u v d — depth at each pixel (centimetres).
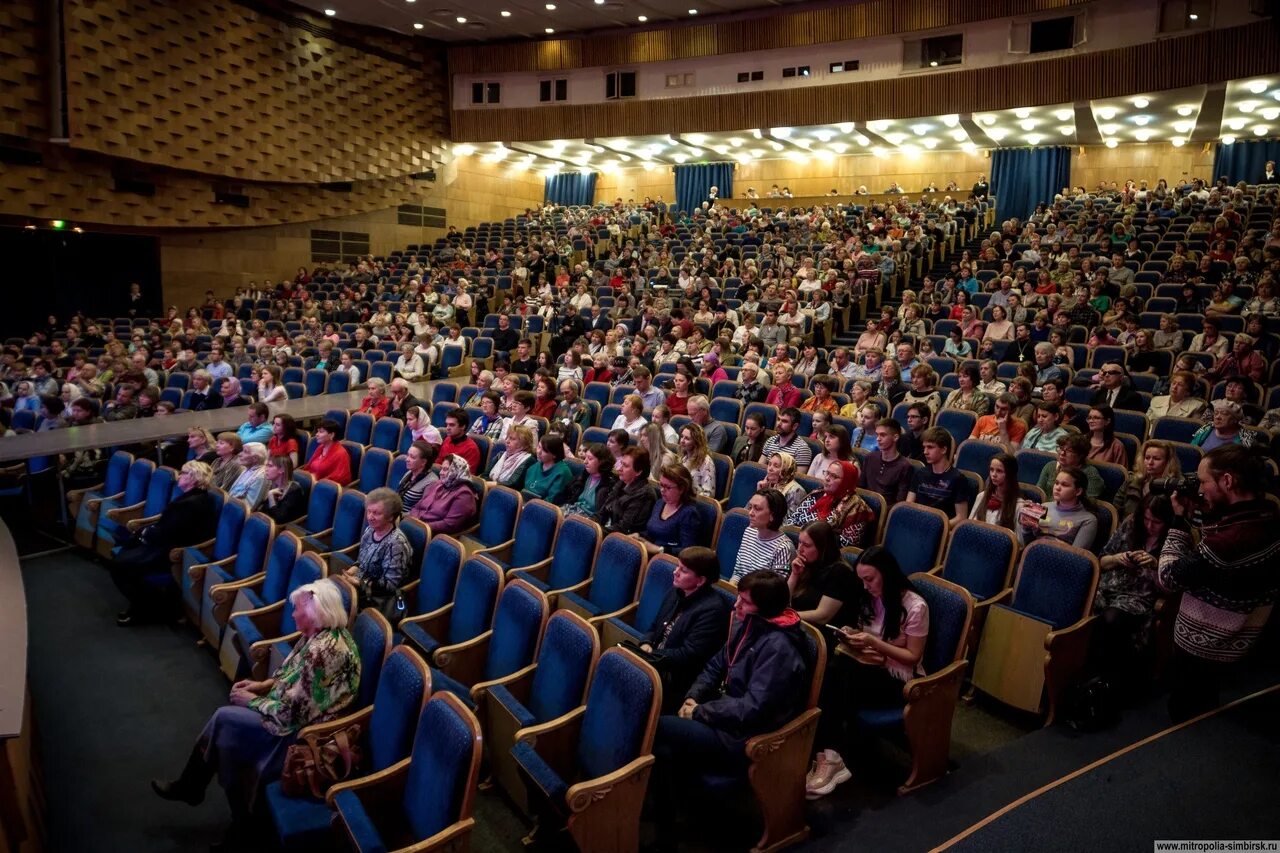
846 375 820
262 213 1574
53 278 1384
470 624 359
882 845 264
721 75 1700
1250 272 905
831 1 1563
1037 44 1415
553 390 736
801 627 285
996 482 412
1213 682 289
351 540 475
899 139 1786
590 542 401
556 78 1830
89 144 1215
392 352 1089
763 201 1883
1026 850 237
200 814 315
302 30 1572
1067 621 335
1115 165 1781
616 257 1559
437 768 234
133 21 1263
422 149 1858
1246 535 265
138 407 815
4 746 244
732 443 620
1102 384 625
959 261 1355
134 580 484
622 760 253
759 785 261
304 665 290
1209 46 1256
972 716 348
